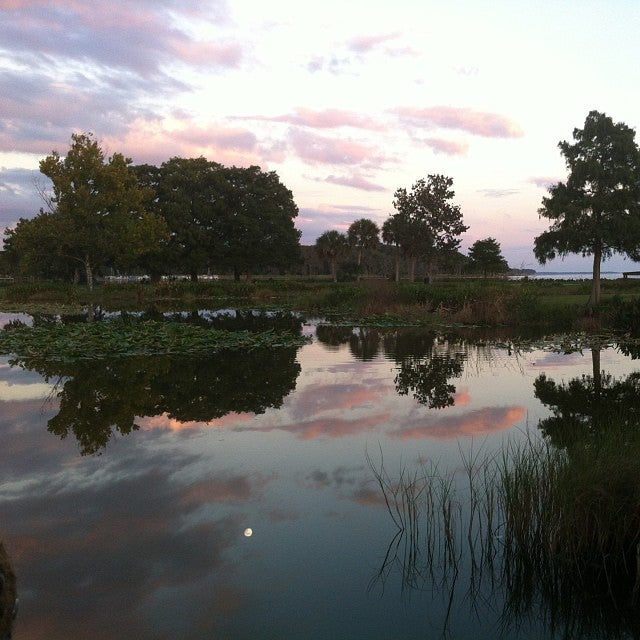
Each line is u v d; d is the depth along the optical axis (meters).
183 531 4.77
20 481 5.91
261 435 7.59
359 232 73.06
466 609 3.75
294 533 4.73
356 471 6.16
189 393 10.19
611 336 18.67
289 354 14.98
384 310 26.77
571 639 3.48
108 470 6.25
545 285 45.28
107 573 4.12
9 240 72.50
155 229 51.66
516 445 6.96
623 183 28.06
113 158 47.69
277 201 68.12
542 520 4.38
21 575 4.09
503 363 13.57
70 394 10.11
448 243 61.88
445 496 4.89
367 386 10.83
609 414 8.61
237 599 3.80
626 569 4.20
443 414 8.67
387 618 3.63
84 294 47.28
